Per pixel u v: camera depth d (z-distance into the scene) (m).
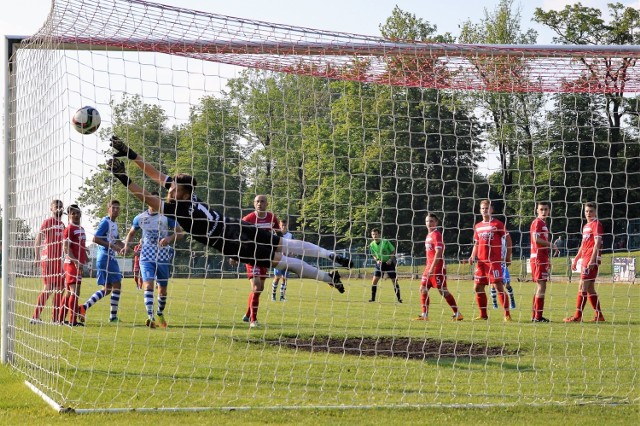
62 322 9.62
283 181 16.83
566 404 8.02
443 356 11.48
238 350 11.86
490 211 16.91
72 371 9.58
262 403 7.90
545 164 30.58
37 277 10.53
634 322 17.20
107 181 15.54
